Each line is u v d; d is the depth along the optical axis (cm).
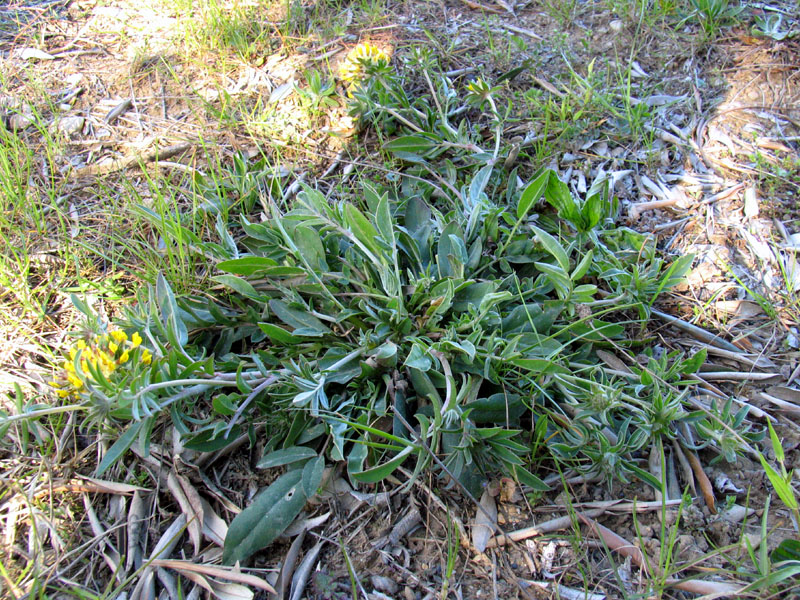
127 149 296
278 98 312
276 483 183
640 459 198
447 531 183
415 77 316
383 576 177
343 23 351
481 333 195
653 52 318
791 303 230
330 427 189
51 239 261
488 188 272
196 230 254
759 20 322
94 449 202
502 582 175
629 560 177
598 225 247
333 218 222
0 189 268
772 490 189
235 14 343
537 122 293
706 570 171
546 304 212
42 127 286
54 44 348
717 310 233
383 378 203
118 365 166
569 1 350
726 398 211
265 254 230
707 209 260
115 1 375
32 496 190
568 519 185
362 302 212
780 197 261
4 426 158
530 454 197
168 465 199
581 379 189
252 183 268
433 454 175
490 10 355
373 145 294
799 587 160
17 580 174
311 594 174
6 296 240
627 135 285
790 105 289
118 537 185
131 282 246
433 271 229
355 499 192
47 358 221
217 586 174
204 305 226
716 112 291
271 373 198
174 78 326
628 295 220
